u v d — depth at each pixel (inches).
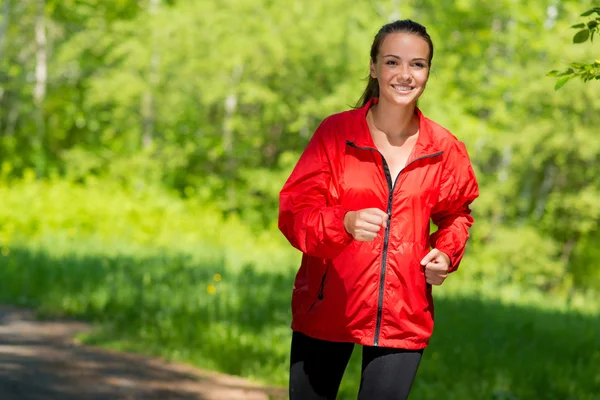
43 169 1044.5
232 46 973.8
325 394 137.6
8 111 1262.3
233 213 1061.1
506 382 329.1
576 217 1027.3
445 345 390.0
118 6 1141.7
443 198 136.4
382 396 133.3
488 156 1017.5
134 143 1114.1
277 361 329.1
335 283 132.6
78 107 1194.0
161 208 897.5
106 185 973.8
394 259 131.8
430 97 934.4
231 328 373.7
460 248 137.5
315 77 1044.5
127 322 378.0
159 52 1023.6
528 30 1002.1
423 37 132.8
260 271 604.1
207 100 1004.6
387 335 133.0
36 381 259.9
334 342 136.3
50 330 351.9
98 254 588.7
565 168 992.2
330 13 999.6
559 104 920.9
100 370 285.0
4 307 396.2
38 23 1151.0
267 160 1171.3
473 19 1073.5
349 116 133.5
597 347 437.1
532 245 978.1
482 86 1047.6
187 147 1066.7
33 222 735.1
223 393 272.8
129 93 1023.0
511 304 581.0
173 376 289.0
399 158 134.2
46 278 459.5
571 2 922.7
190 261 605.3
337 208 124.3
